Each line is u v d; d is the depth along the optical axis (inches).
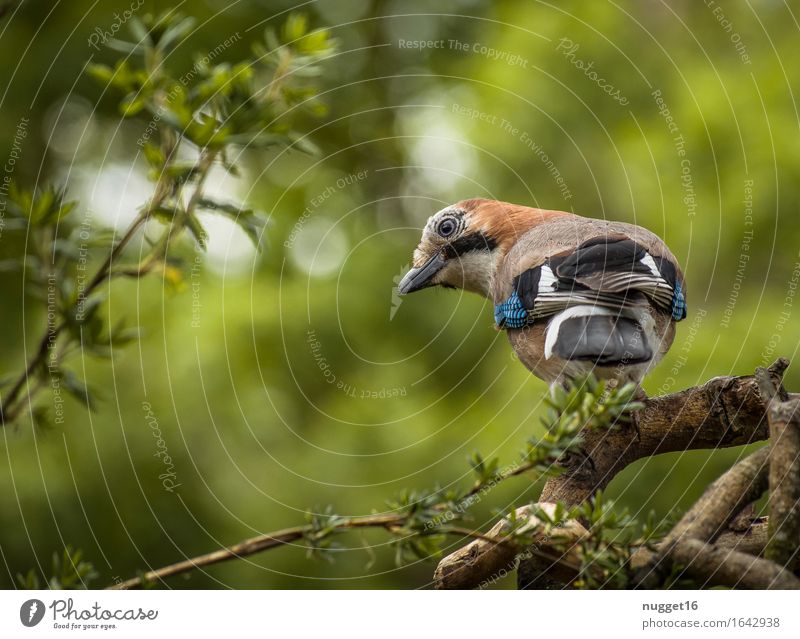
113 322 461.1
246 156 531.2
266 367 488.1
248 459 474.0
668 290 256.4
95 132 508.4
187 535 455.8
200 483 463.8
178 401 468.4
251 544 143.3
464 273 343.6
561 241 286.7
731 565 145.9
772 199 471.5
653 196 487.2
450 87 577.9
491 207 340.5
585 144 502.3
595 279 243.8
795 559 149.6
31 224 157.6
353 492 464.1
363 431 478.0
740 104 489.1
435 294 496.7
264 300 491.8
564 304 248.5
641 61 518.3
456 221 342.3
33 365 157.5
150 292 474.9
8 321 487.5
